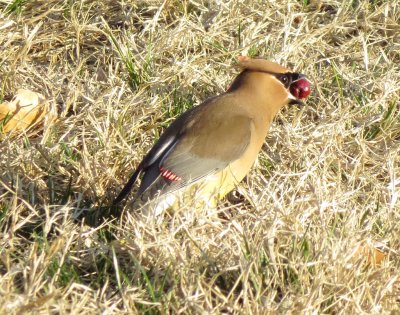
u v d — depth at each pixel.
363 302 9.71
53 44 14.52
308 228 10.45
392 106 13.12
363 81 13.79
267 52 14.21
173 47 14.16
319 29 14.52
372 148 12.77
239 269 9.92
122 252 10.41
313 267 9.98
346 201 11.49
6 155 12.06
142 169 11.30
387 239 10.82
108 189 11.84
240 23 14.59
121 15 14.78
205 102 11.68
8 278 9.57
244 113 11.52
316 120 13.23
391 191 11.61
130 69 13.66
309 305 9.41
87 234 10.50
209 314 9.25
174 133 11.37
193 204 10.98
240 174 11.44
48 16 14.77
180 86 13.47
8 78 13.48
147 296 9.70
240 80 11.76
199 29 14.31
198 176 11.10
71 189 11.70
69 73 13.89
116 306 9.52
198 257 10.22
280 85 11.72
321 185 11.59
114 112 12.80
